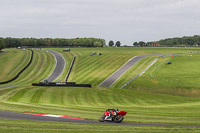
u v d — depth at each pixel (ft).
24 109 117.19
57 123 82.74
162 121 90.38
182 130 73.31
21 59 597.52
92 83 390.21
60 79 432.66
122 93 270.87
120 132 69.51
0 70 506.48
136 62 501.97
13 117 93.09
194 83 327.88
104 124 83.15
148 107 155.84
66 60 584.81
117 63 510.58
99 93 262.88
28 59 597.11
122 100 225.97
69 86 321.52
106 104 197.36
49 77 453.58
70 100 214.07
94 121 89.71
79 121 88.74
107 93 265.75
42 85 323.37
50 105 145.89
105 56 599.16
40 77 455.63
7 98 205.77
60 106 141.18
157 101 226.99
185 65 440.04
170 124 85.10
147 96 257.55
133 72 427.33
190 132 70.59
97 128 75.31
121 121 88.74
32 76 463.42
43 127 75.10
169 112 124.88
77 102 204.54
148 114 112.16
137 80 371.56
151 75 390.42
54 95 236.84
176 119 96.68
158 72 406.62
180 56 527.40
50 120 88.99
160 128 76.38
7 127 73.15
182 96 283.79
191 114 113.91
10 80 417.90
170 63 458.09
